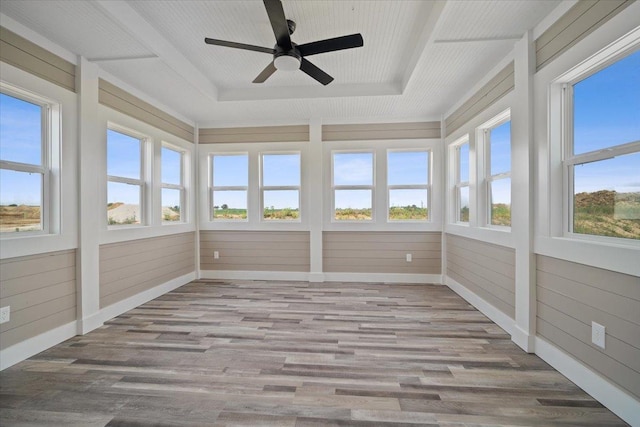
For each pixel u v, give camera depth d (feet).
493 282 9.82
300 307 11.15
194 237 15.67
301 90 12.25
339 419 5.20
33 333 7.56
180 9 7.55
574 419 5.20
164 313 10.55
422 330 9.00
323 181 15.31
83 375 6.58
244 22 8.10
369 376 6.53
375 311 10.69
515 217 8.24
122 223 11.08
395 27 8.27
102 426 5.06
